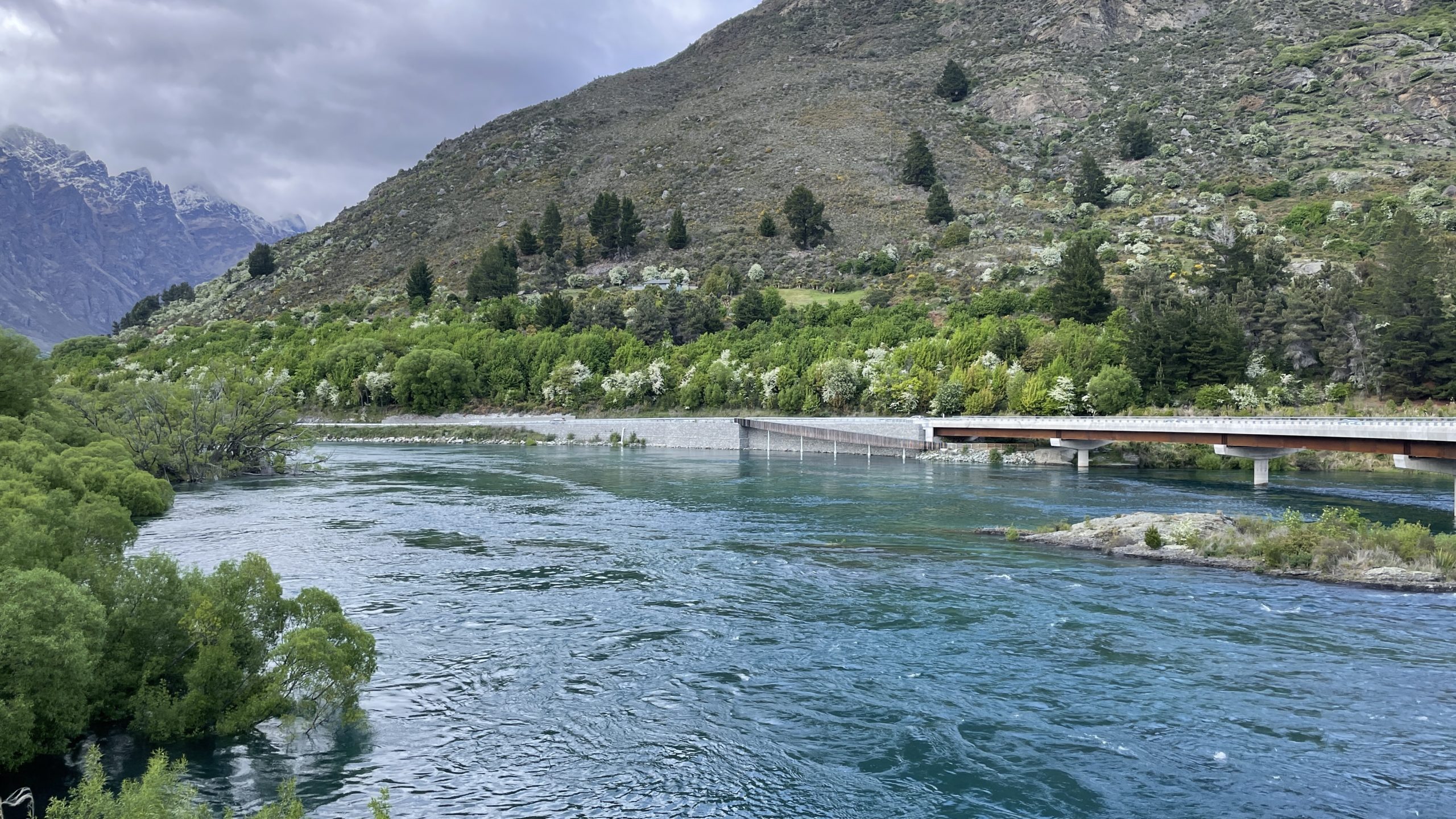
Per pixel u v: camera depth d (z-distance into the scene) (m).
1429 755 20.19
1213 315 95.69
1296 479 75.06
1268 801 18.20
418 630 29.53
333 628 23.39
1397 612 31.36
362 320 171.50
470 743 21.00
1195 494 64.94
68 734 19.86
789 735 21.44
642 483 73.00
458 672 25.61
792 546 44.25
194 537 45.75
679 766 19.84
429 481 73.81
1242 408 89.19
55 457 41.75
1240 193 168.38
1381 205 142.25
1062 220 170.75
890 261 157.88
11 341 59.50
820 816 17.67
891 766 19.86
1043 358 101.75
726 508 57.69
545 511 56.50
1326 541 39.34
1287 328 96.38
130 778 18.53
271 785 18.70
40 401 61.50
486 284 172.00
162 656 22.08
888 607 32.34
